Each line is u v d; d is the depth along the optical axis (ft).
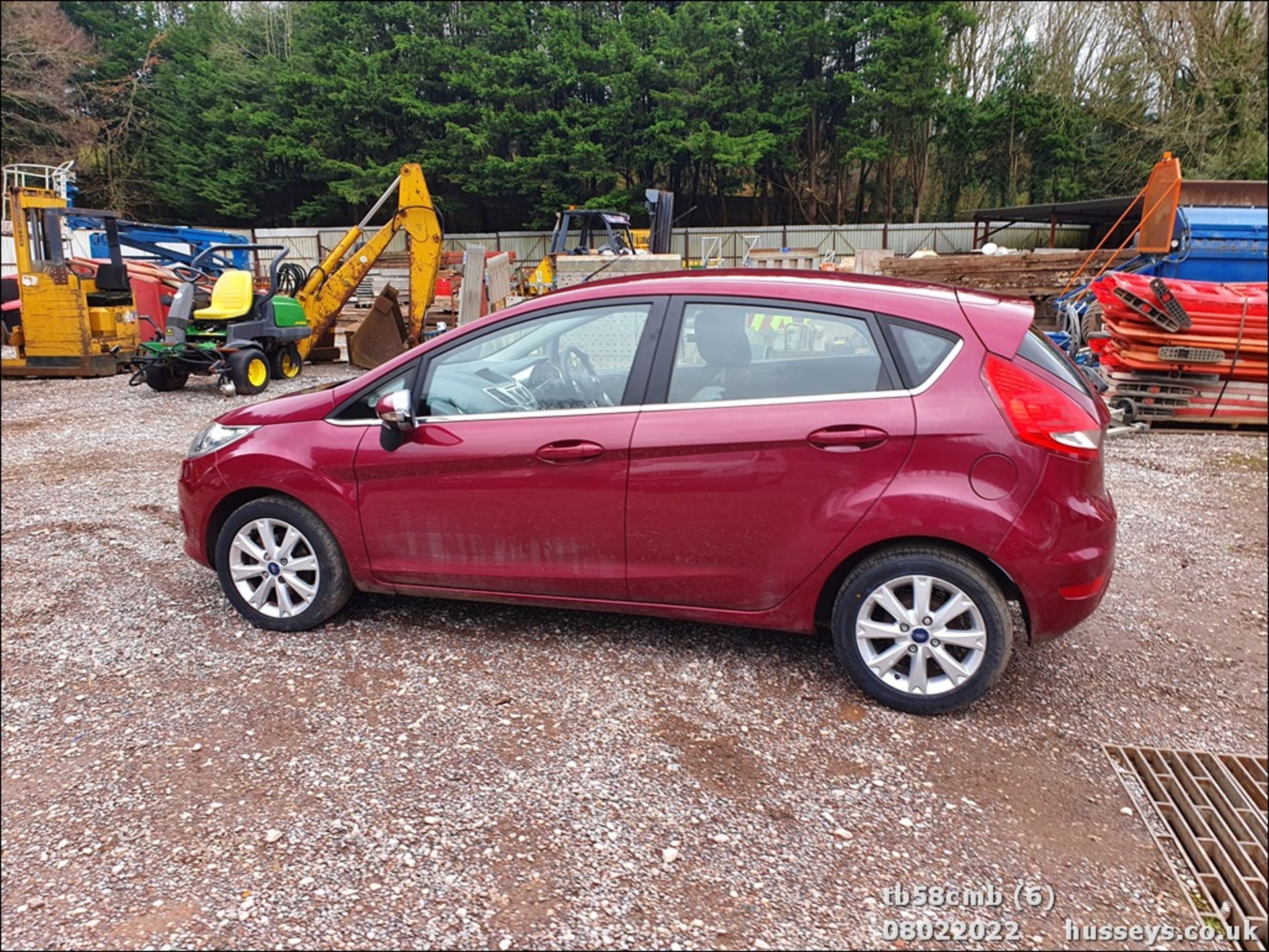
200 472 12.92
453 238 96.12
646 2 102.83
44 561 16.29
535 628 13.07
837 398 10.62
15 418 31.96
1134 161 88.58
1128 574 16.61
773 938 7.29
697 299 11.29
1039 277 43.45
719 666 11.95
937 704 10.65
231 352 36.76
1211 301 28.30
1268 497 21.79
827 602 11.25
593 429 11.21
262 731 10.31
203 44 107.45
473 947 7.13
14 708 10.89
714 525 10.99
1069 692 11.80
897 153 100.73
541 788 9.24
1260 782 9.90
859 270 58.80
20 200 40.40
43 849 8.32
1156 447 27.12
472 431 11.68
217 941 7.19
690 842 8.45
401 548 12.26
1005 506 10.05
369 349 45.55
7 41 93.20
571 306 11.71
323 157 98.02
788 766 9.71
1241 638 13.83
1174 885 8.13
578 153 92.63
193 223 107.96
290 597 12.91
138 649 12.48
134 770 9.57
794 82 96.73
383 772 9.51
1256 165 78.64
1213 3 83.15
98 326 42.86
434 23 99.71
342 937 7.22
